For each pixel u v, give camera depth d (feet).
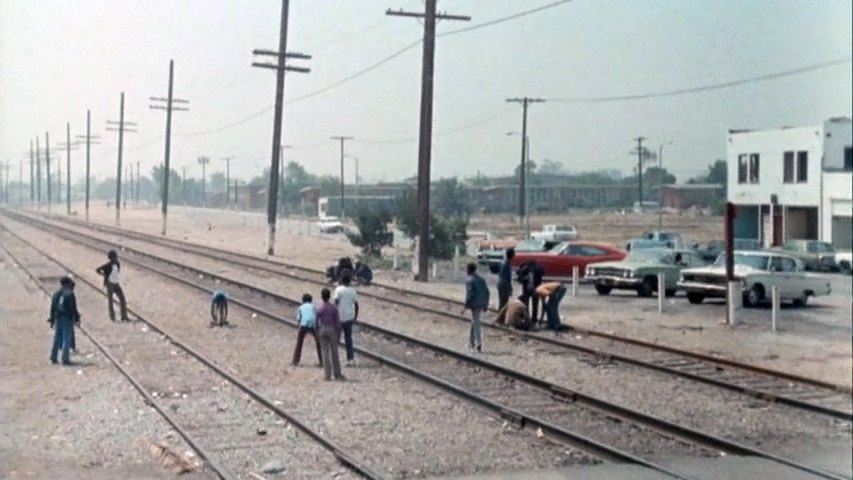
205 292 109.19
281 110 180.45
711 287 98.78
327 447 40.65
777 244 140.05
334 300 62.95
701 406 49.19
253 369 60.80
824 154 135.44
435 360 64.64
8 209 488.85
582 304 101.40
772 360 64.08
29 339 75.05
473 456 39.17
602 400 48.16
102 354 67.62
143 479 36.76
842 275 136.46
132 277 125.59
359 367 61.52
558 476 35.96
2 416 47.65
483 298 67.87
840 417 46.03
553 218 298.97
